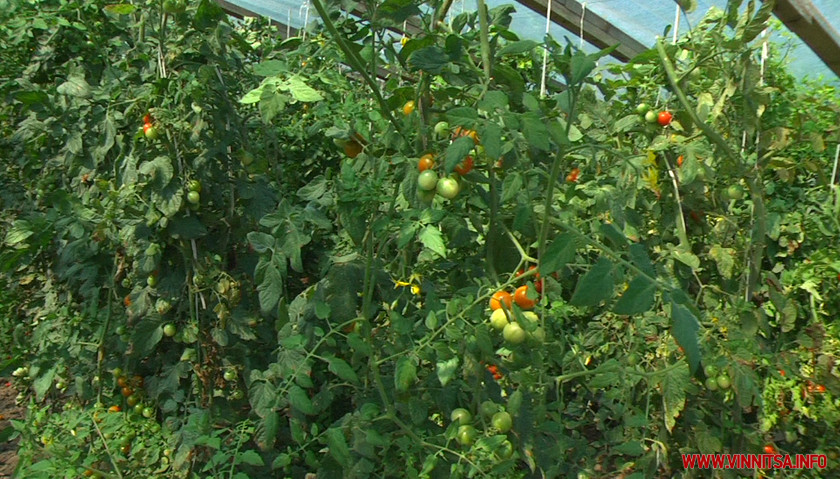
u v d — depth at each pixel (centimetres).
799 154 292
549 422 160
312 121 309
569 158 219
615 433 217
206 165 217
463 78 160
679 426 228
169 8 202
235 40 233
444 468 152
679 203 221
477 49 160
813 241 281
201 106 208
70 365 238
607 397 214
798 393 226
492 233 160
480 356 155
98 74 249
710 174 212
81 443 192
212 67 210
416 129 148
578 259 202
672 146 214
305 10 514
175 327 209
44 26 239
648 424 205
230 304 208
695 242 240
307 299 175
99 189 216
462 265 178
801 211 288
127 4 211
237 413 212
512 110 160
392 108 162
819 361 224
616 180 228
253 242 173
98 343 225
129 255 209
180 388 219
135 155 208
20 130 236
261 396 161
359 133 156
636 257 118
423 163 139
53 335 240
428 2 161
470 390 162
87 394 228
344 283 161
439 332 145
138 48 224
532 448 153
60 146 264
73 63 236
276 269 170
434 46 139
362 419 151
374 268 163
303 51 186
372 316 171
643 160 221
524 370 163
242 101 151
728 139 222
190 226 205
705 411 221
